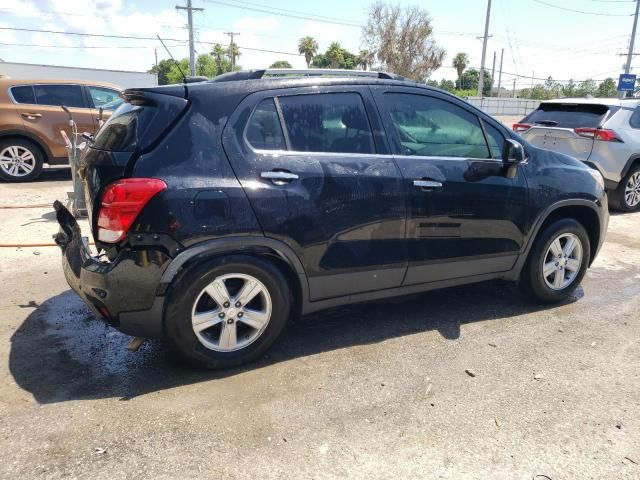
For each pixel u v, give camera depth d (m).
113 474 2.35
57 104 9.54
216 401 2.92
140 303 2.89
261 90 3.19
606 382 3.24
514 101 46.62
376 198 3.40
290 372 3.25
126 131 3.00
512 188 3.94
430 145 3.71
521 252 4.14
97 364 3.30
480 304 4.46
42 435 2.59
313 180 3.20
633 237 6.87
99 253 3.03
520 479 2.39
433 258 3.73
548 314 4.28
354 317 4.13
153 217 2.80
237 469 2.41
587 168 4.51
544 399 3.04
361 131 3.46
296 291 3.39
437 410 2.90
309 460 2.48
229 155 3.01
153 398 2.93
